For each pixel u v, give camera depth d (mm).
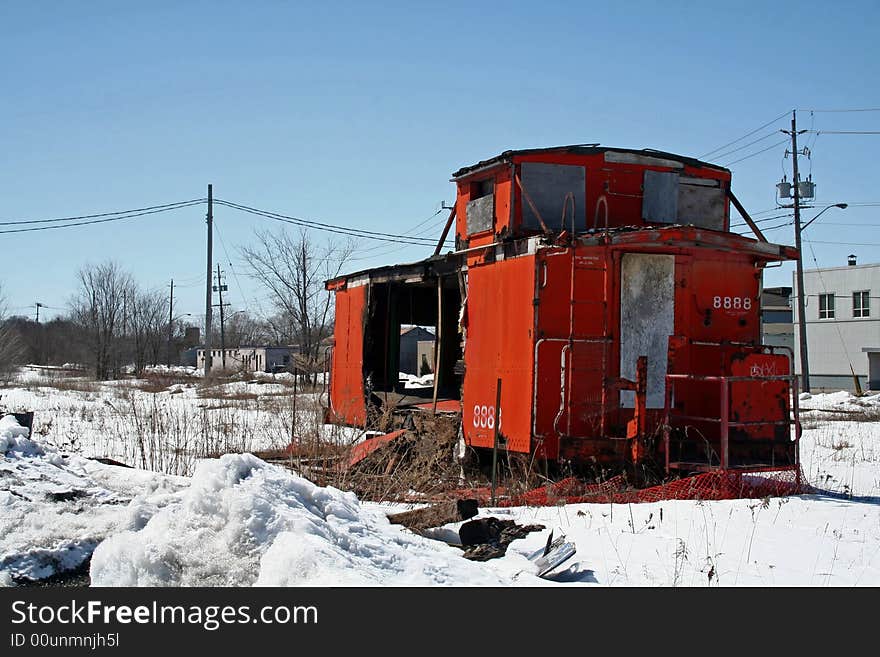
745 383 11430
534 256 12461
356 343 18531
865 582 6945
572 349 12016
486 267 13812
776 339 59938
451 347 20250
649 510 9766
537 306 12266
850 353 52469
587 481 11453
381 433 15586
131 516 7055
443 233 16328
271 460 13336
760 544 8188
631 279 12195
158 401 30359
